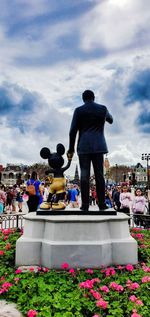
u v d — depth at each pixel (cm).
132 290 505
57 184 738
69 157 765
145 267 613
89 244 634
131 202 1252
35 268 639
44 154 764
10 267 645
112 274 579
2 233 963
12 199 1889
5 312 453
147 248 775
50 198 746
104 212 715
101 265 632
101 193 749
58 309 446
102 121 753
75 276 573
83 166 745
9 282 543
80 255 633
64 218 655
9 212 1850
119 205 1414
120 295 491
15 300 493
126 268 615
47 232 659
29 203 1216
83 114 748
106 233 663
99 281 539
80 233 644
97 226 648
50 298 474
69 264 630
